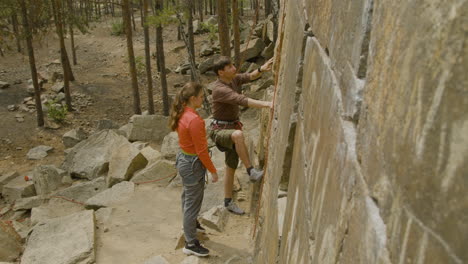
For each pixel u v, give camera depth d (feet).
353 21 2.97
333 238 2.88
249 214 15.46
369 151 2.23
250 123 28.91
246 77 13.70
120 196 18.84
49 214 21.83
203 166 11.94
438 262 1.25
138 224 15.88
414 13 1.66
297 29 7.23
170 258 12.92
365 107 2.44
